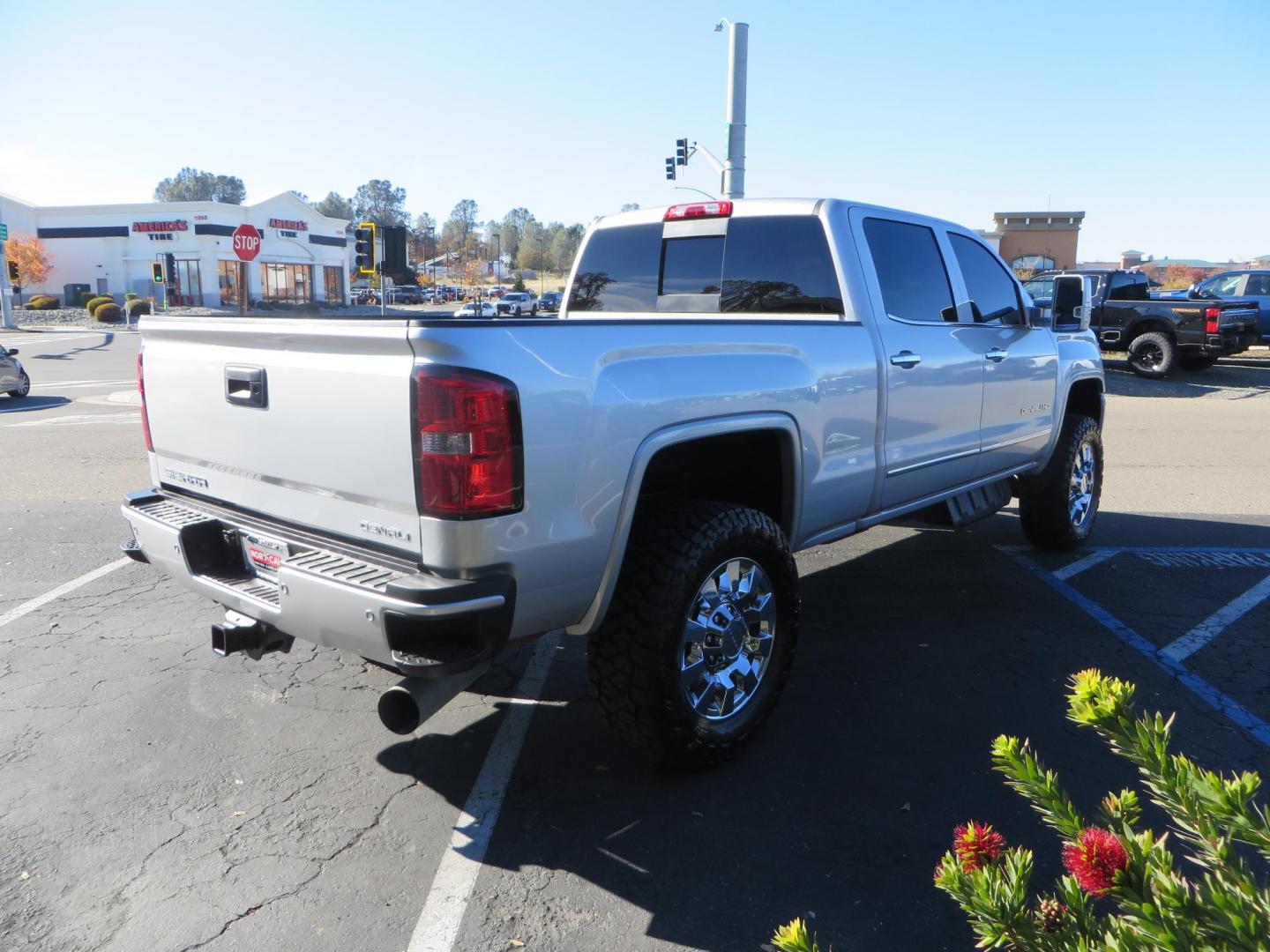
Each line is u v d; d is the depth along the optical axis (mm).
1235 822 1160
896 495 4406
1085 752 3463
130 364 23484
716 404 3258
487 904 2609
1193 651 4457
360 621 2627
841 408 3885
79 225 55438
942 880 1392
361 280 79125
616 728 3164
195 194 178500
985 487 5430
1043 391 5531
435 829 2979
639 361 3037
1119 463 9766
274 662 4309
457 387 2531
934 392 4492
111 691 3984
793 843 2891
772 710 3529
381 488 2709
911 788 3211
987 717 3758
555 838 2920
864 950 2412
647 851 2852
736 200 4520
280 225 56938
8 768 3340
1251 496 8109
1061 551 6195
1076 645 4527
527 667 4320
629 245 4984
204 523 3266
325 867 2771
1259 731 3631
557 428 2740
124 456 9766
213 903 2609
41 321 44688
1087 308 5750
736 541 3191
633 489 2990
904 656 4391
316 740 3568
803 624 4828
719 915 2557
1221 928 1103
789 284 4332
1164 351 17406
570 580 2863
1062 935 1299
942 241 4797
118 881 2705
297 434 2938
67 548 6211
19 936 2467
